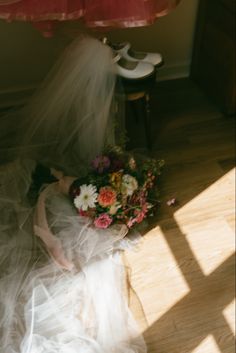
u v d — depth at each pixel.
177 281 1.23
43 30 1.27
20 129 1.51
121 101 1.38
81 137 1.40
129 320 1.11
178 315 1.16
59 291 1.13
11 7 1.03
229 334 1.13
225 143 1.66
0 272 1.13
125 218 1.25
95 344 1.03
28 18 1.06
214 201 1.45
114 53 1.31
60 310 1.09
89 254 1.19
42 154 1.46
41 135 1.47
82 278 1.16
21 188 1.32
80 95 1.33
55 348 1.01
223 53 1.63
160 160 1.51
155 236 1.34
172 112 1.79
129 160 1.36
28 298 1.09
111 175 1.24
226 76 1.65
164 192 1.47
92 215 1.22
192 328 1.14
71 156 1.45
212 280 1.24
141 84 1.35
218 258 1.29
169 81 1.96
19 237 1.20
